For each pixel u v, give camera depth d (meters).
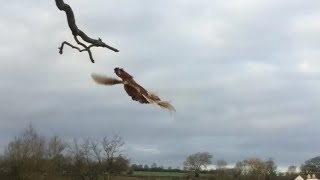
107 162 102.44
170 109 6.32
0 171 89.69
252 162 147.62
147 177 131.12
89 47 7.07
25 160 90.75
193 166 144.88
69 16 6.86
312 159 162.38
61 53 7.06
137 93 6.23
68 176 100.81
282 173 157.25
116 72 6.34
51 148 97.69
